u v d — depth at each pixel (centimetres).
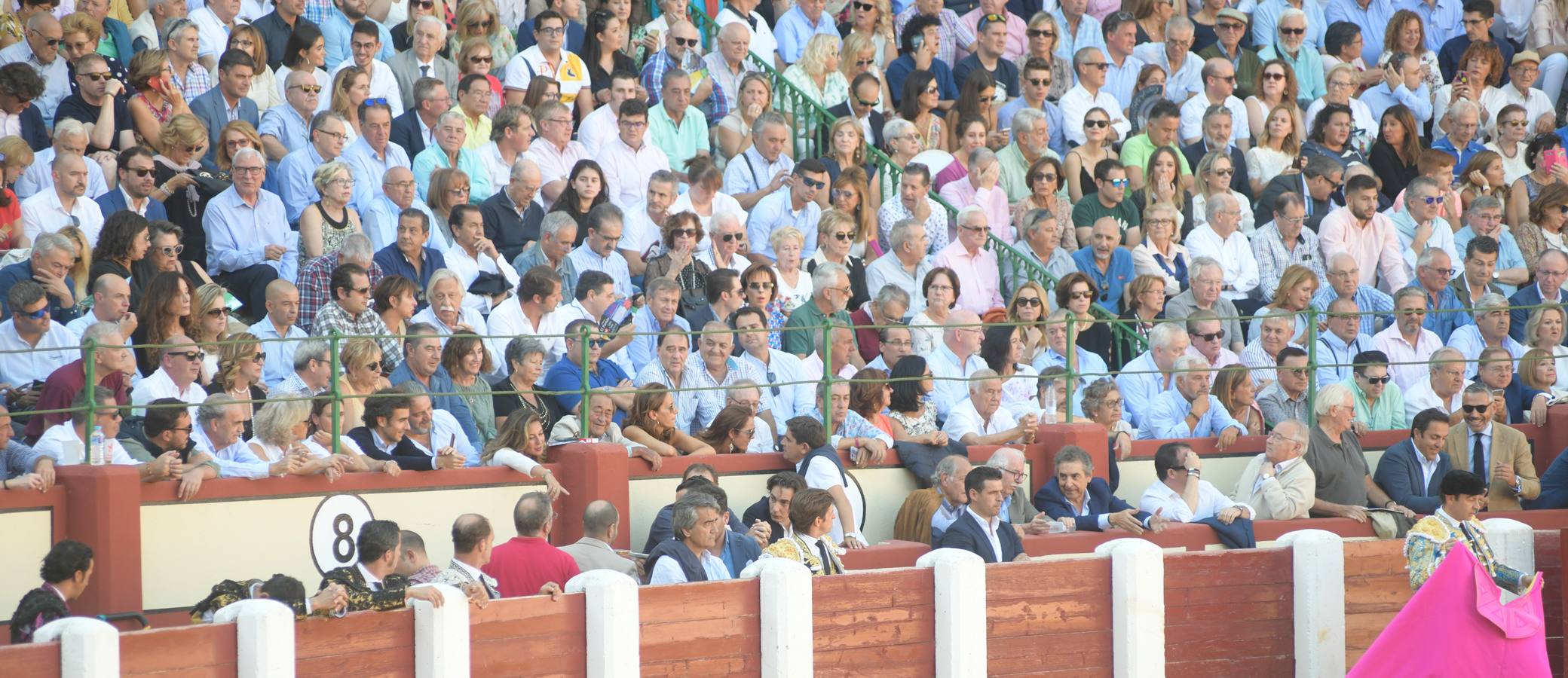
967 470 4369
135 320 4212
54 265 4372
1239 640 4309
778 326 5056
